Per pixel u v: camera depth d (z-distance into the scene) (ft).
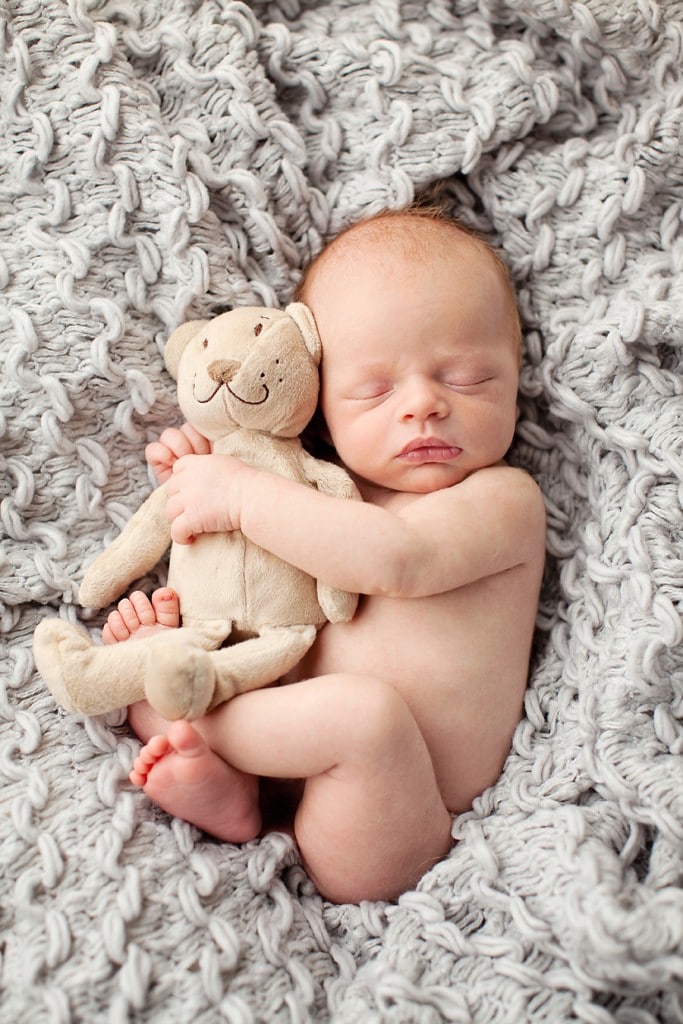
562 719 3.80
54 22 3.86
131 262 3.93
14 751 3.56
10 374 3.75
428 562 3.48
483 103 4.06
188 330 3.84
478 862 3.45
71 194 3.87
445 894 3.46
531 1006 3.16
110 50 3.88
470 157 4.09
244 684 3.48
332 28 4.25
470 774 3.72
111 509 3.97
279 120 4.09
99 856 3.29
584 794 3.60
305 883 3.63
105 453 3.93
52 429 3.79
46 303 3.79
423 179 4.13
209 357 3.60
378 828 3.40
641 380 3.92
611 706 3.61
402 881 3.57
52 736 3.62
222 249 4.02
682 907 3.02
